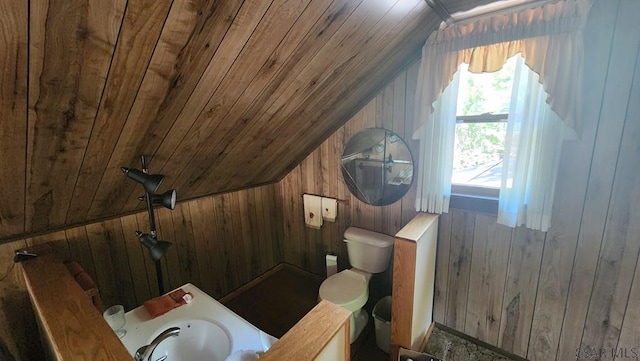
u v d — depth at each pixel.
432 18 1.57
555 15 1.34
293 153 2.45
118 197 1.67
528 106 1.48
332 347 0.90
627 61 1.32
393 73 2.01
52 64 0.79
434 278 2.07
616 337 1.55
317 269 2.88
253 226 2.73
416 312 1.75
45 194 1.31
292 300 2.58
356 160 2.34
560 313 1.68
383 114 2.13
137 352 1.01
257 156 2.15
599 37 1.36
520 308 1.80
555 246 1.63
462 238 1.93
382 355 1.96
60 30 0.72
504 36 1.47
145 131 1.27
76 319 0.96
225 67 1.12
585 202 1.51
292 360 0.77
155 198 1.55
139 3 0.75
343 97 1.93
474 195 1.86
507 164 1.59
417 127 1.84
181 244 2.17
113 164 1.38
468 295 1.98
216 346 1.29
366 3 1.16
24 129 0.95
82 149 1.18
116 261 1.82
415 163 2.06
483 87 1.74
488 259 1.86
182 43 0.92
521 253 1.74
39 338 1.57
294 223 2.93
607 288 1.53
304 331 0.88
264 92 1.42
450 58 1.65
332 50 1.35
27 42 0.71
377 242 2.18
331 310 0.98
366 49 1.50
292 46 1.19
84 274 1.32
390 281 2.31
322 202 2.60
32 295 1.12
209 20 0.89
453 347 1.99
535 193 1.54
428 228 1.76
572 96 1.36
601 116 1.41
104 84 0.93
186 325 1.36
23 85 0.81
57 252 1.58
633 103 1.34
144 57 0.91
